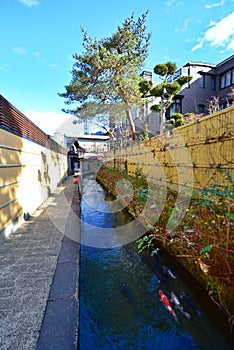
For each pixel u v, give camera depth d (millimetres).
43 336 1519
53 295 1932
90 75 7754
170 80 12227
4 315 1695
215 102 10570
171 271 2588
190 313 1929
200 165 3314
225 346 1603
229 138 2668
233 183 2338
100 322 1812
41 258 2621
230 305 1661
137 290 2240
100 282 2367
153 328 1757
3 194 3186
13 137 3699
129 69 7355
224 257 1860
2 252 2787
